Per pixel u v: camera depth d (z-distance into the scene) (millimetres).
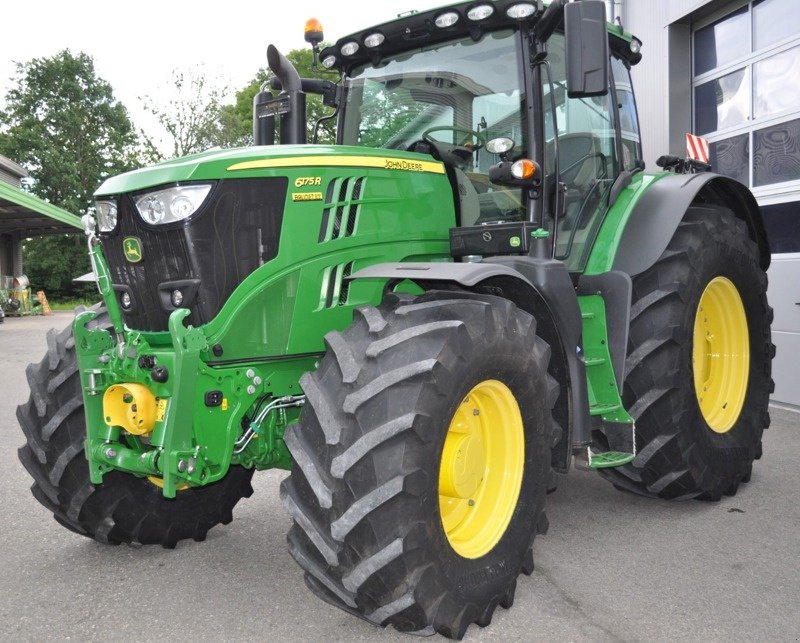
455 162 3471
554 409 3160
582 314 3545
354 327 2639
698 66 8078
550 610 2803
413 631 2471
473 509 2826
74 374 3150
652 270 3848
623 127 4328
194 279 2646
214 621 2738
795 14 6785
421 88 3668
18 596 2961
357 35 3727
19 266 27969
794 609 2783
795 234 6742
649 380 3713
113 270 2945
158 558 3359
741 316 4363
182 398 2520
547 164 3455
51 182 49562
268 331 2756
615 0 8820
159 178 2686
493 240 3188
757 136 7270
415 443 2361
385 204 3035
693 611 2773
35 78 51750
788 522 3734
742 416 4277
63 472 3117
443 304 2633
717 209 4254
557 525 3736
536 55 3342
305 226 2812
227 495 3617
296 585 3061
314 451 2439
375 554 2324
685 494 3904
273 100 3770
